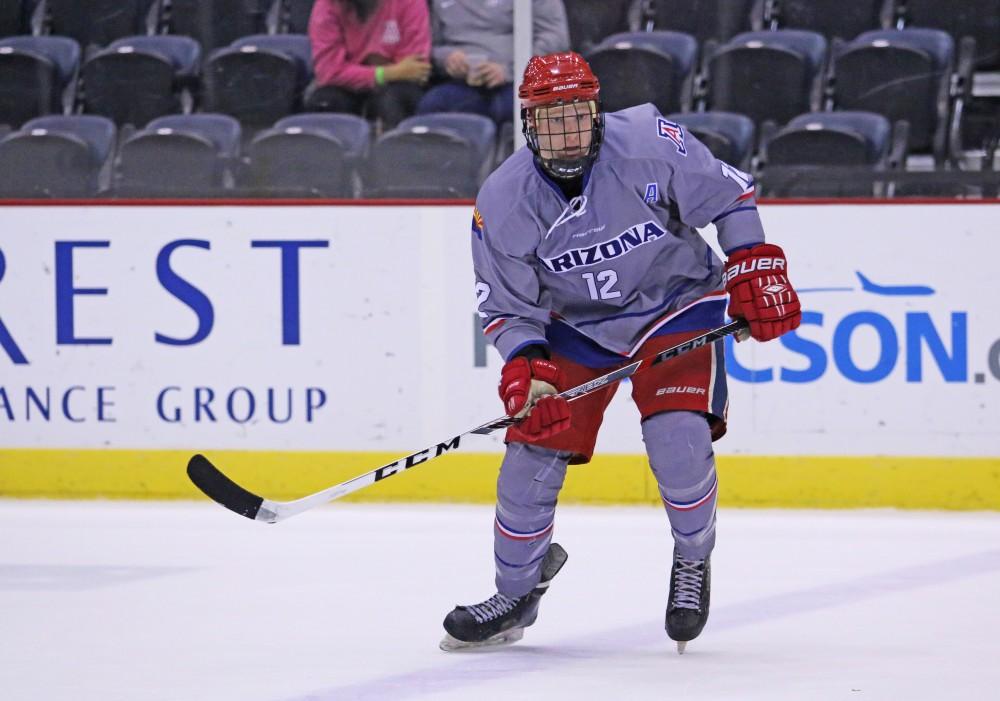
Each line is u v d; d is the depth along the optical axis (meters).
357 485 10.98
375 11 19.75
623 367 10.64
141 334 19.12
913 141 19.67
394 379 18.89
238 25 20.44
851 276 18.22
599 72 20.39
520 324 10.88
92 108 20.70
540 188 10.45
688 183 10.49
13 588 14.19
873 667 10.80
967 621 12.42
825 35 20.30
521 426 10.47
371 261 18.84
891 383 18.20
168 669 10.95
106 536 16.97
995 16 19.83
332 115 19.80
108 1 20.92
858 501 18.33
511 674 10.70
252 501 10.91
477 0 19.53
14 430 19.39
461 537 16.72
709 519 10.98
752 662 11.01
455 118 19.55
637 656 11.25
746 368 18.41
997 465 18.09
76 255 19.17
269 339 18.98
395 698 10.05
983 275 18.02
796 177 18.67
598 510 18.50
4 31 21.23
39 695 10.23
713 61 20.23
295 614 12.94
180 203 19.05
